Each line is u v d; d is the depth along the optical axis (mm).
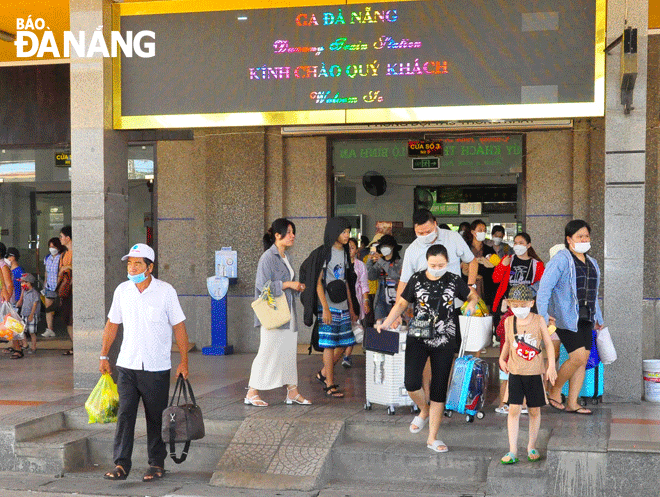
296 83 7910
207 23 8102
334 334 7750
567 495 5688
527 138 10734
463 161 10977
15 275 11461
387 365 6891
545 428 6258
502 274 8312
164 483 6219
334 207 11359
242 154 11273
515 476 5758
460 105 7566
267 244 9391
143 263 6031
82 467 6746
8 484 6293
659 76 9672
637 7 7168
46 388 8461
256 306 7227
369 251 10594
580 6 7340
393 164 11188
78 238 8266
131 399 6082
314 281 7512
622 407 7062
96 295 8258
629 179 7191
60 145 11953
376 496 5758
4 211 12664
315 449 6293
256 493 5871
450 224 11039
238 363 10281
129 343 6082
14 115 12078
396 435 6547
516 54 7473
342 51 7824
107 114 8258
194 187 11680
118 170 8461
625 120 7199
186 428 5922
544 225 10648
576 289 6605
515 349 5906
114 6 8273
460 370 6504
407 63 7688
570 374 6703
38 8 10141
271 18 7969
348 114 7789
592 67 7305
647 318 9750
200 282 11578
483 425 6406
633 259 7199
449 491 5855
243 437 6547
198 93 8109
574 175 10430
